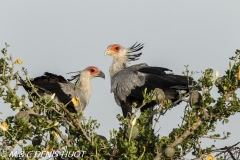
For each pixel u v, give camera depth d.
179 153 9.74
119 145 9.10
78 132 10.45
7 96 10.00
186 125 9.72
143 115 9.93
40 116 10.24
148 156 9.55
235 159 9.52
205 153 9.64
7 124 9.45
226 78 10.11
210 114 9.75
